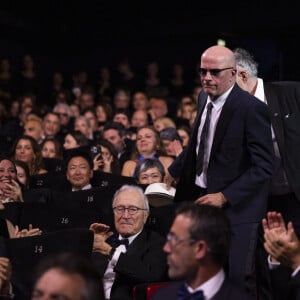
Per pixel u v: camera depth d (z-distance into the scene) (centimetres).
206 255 432
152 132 1045
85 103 1639
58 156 1137
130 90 1841
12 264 612
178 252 432
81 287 338
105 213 779
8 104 1770
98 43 2053
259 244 598
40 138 1317
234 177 593
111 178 923
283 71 1727
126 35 2008
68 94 1695
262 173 586
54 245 613
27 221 741
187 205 442
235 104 595
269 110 618
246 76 631
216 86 593
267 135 594
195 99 1504
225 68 591
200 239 431
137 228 669
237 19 1830
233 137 593
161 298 456
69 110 1460
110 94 1831
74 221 737
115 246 674
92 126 1419
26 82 1856
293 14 1738
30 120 1326
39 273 342
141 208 670
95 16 2030
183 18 1930
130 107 1705
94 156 1046
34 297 341
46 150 1139
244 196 586
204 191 611
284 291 566
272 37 1766
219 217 436
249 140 591
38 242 615
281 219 495
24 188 910
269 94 632
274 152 602
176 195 627
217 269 436
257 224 591
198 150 609
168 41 1966
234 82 600
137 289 577
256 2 1802
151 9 1977
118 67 1873
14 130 1422
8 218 741
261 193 595
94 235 675
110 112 1488
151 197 781
